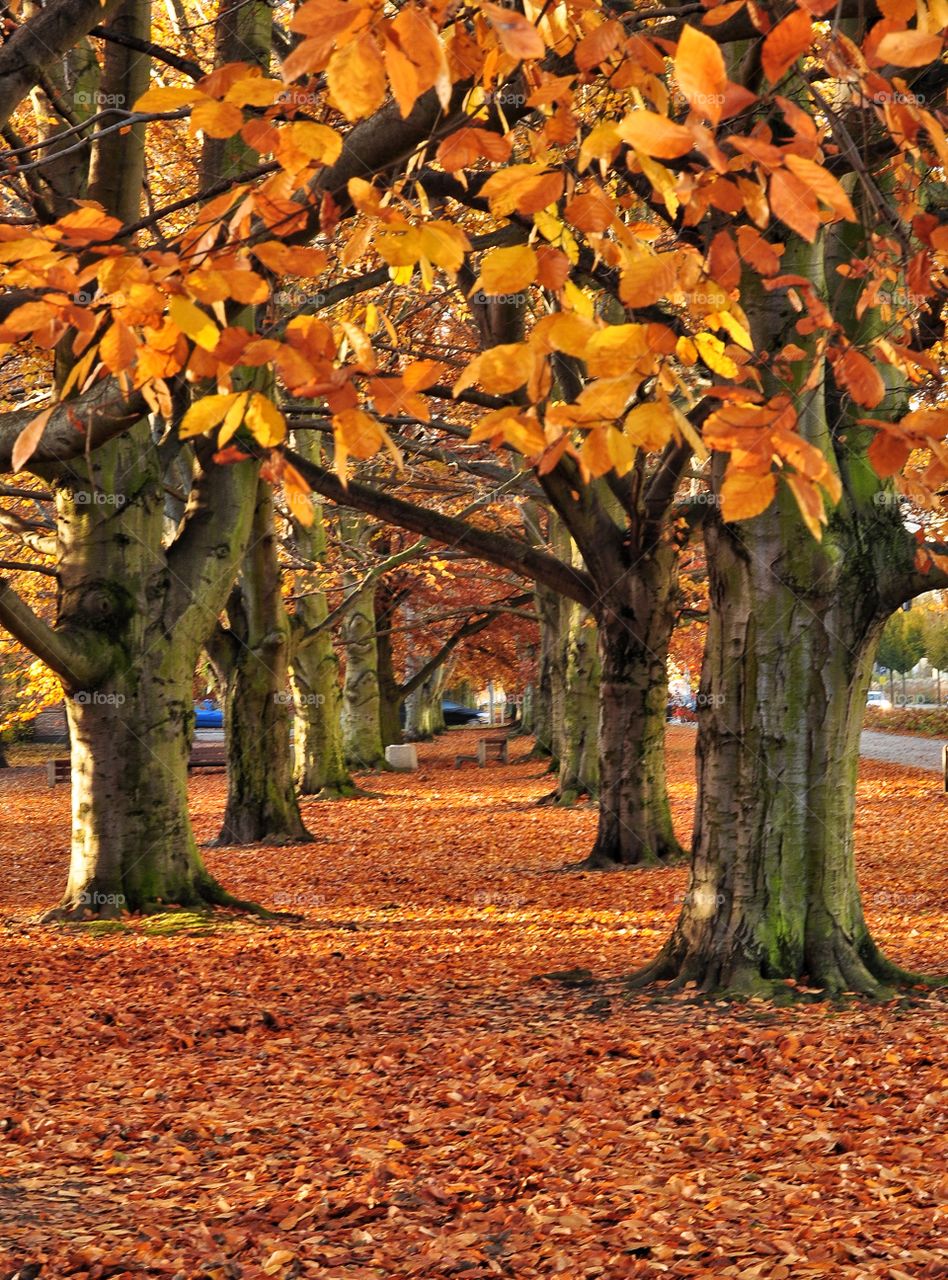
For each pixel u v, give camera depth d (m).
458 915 15.56
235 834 23.55
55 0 5.46
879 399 2.34
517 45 1.85
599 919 14.98
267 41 15.62
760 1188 5.70
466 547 17.42
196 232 2.82
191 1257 4.89
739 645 9.66
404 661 52.81
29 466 14.29
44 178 11.20
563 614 30.31
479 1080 7.89
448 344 18.84
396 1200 5.66
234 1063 8.55
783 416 2.21
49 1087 7.91
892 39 2.03
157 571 14.62
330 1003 10.43
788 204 2.01
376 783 36.22
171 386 8.50
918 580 9.23
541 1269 4.80
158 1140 6.75
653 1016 9.20
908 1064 7.69
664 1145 6.44
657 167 2.46
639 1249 4.91
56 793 37.84
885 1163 6.02
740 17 5.89
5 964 11.85
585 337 2.27
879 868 19.17
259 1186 6.00
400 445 19.19
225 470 15.05
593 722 29.05
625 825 19.56
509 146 2.56
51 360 14.26
